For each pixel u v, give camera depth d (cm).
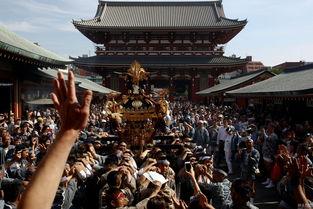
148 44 6288
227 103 4619
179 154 988
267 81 2806
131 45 6281
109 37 6288
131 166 741
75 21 5978
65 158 188
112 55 6253
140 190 638
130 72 1235
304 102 1997
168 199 473
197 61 6059
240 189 475
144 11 7062
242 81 3850
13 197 537
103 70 6103
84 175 712
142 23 6562
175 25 6450
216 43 6481
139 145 1172
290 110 2242
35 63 1903
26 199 173
